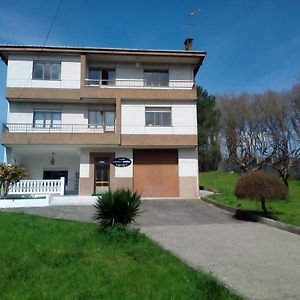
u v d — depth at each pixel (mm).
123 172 24734
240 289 6043
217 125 51969
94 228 10617
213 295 5504
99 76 26359
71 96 24625
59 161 27203
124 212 9812
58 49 24891
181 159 25344
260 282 6422
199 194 25266
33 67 24844
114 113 25797
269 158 46375
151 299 5293
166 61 26453
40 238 9109
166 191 24891
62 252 7703
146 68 26516
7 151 24391
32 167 27016
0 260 7000
